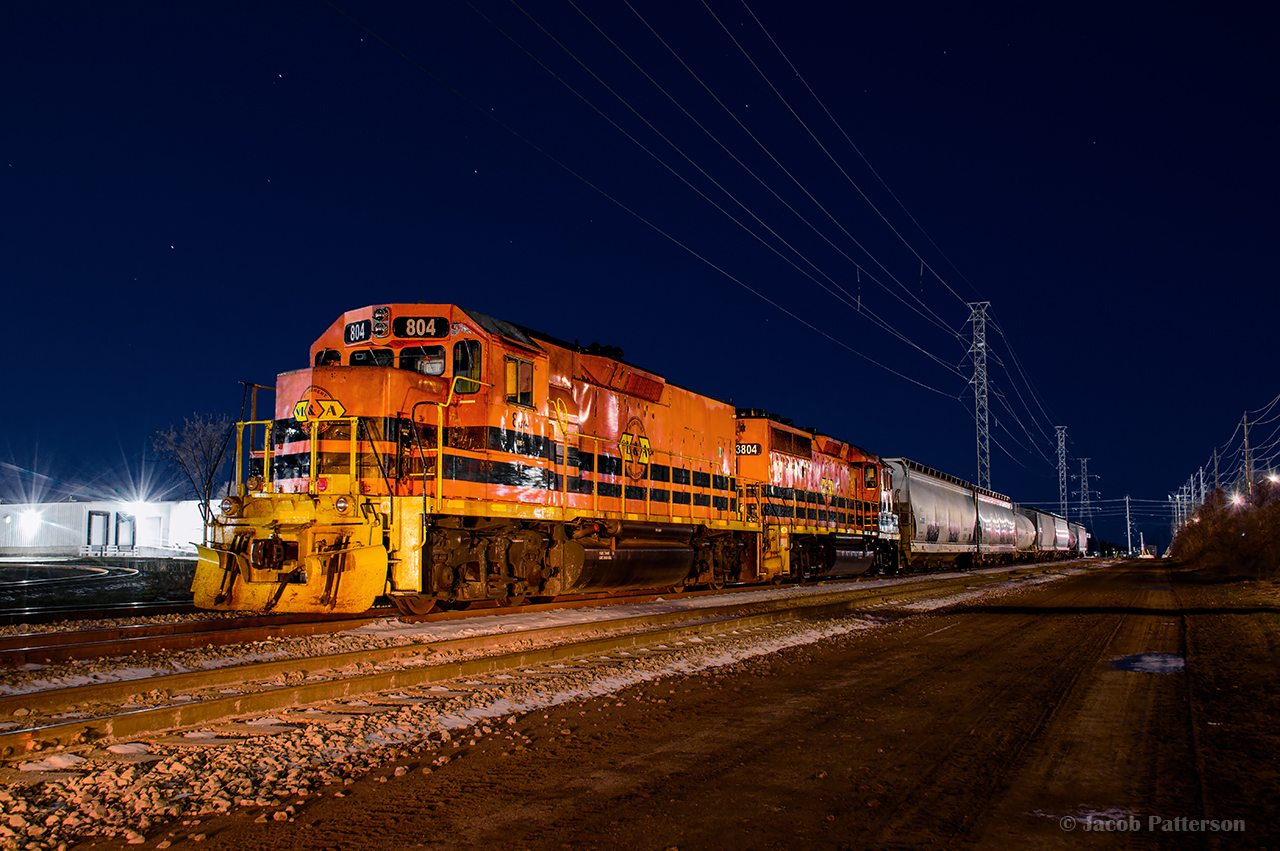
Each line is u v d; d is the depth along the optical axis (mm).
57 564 36500
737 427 24891
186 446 50969
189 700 7926
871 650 12195
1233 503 49656
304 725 7070
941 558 41406
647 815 5055
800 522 26562
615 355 17859
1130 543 146875
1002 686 9289
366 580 11914
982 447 53781
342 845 4551
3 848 4410
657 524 18672
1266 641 12609
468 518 13781
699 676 9953
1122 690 8984
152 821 4887
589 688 9031
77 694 7637
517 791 5500
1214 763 6137
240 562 12078
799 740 6875
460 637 11492
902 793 5504
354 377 12766
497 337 14023
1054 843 4617
